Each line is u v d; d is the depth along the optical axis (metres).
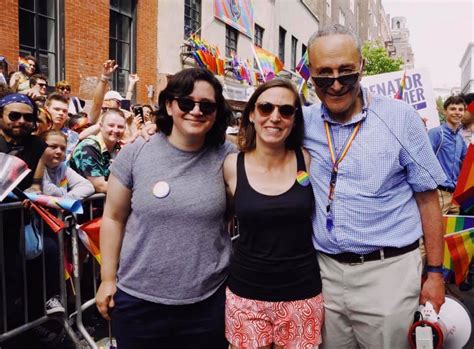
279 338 2.37
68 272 3.52
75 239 3.43
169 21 11.75
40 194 3.47
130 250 2.37
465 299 5.07
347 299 2.39
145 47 11.09
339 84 2.25
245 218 2.31
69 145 5.12
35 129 3.66
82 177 4.08
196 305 2.39
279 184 2.34
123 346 2.43
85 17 9.09
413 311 2.36
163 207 2.30
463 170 4.18
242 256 2.38
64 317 3.43
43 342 3.61
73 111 6.93
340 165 2.32
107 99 6.12
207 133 2.44
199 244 2.35
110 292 2.46
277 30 19.88
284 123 2.29
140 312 2.37
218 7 14.12
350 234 2.32
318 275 2.45
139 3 10.80
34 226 3.27
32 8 8.01
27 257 3.22
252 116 2.39
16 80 5.76
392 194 2.33
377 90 5.57
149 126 2.48
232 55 14.57
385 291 2.33
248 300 2.36
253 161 2.39
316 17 26.28
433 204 2.39
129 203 2.48
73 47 8.84
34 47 8.10
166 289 2.34
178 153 2.38
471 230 3.95
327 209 2.35
